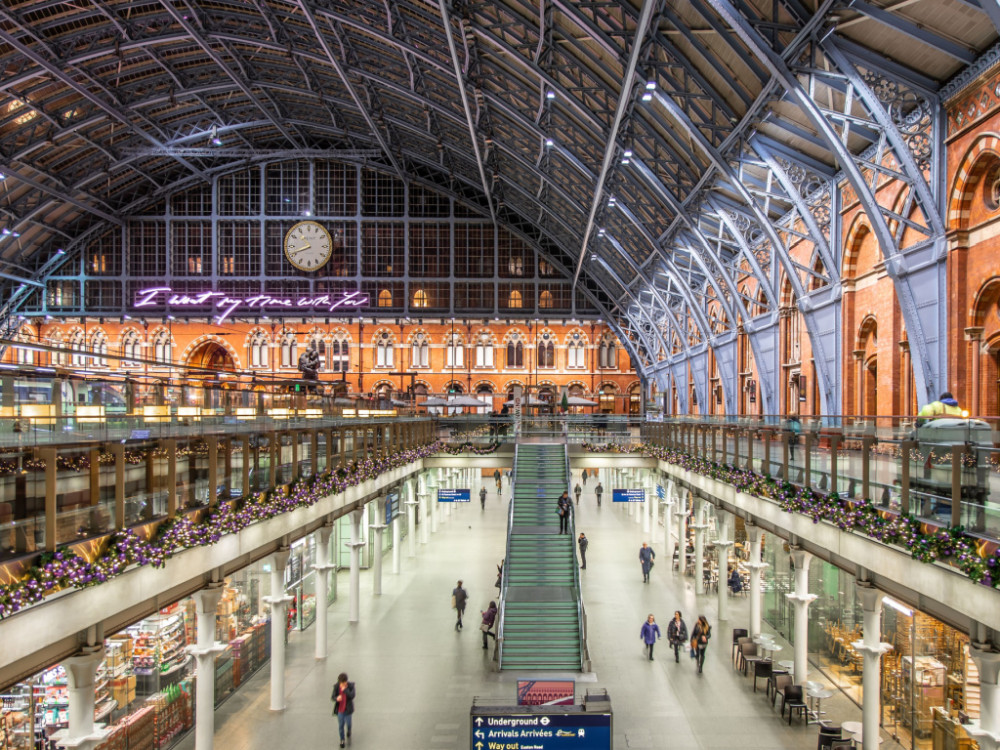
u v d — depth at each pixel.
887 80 18.34
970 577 9.46
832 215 23.95
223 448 14.07
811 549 17.19
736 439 21.75
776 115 22.31
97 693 13.92
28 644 8.72
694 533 31.12
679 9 20.98
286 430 17.30
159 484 11.84
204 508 13.17
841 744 14.48
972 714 13.37
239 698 18.84
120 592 10.55
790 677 17.97
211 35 40.84
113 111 45.97
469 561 35.50
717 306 39.94
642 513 45.31
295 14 38.53
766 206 26.56
